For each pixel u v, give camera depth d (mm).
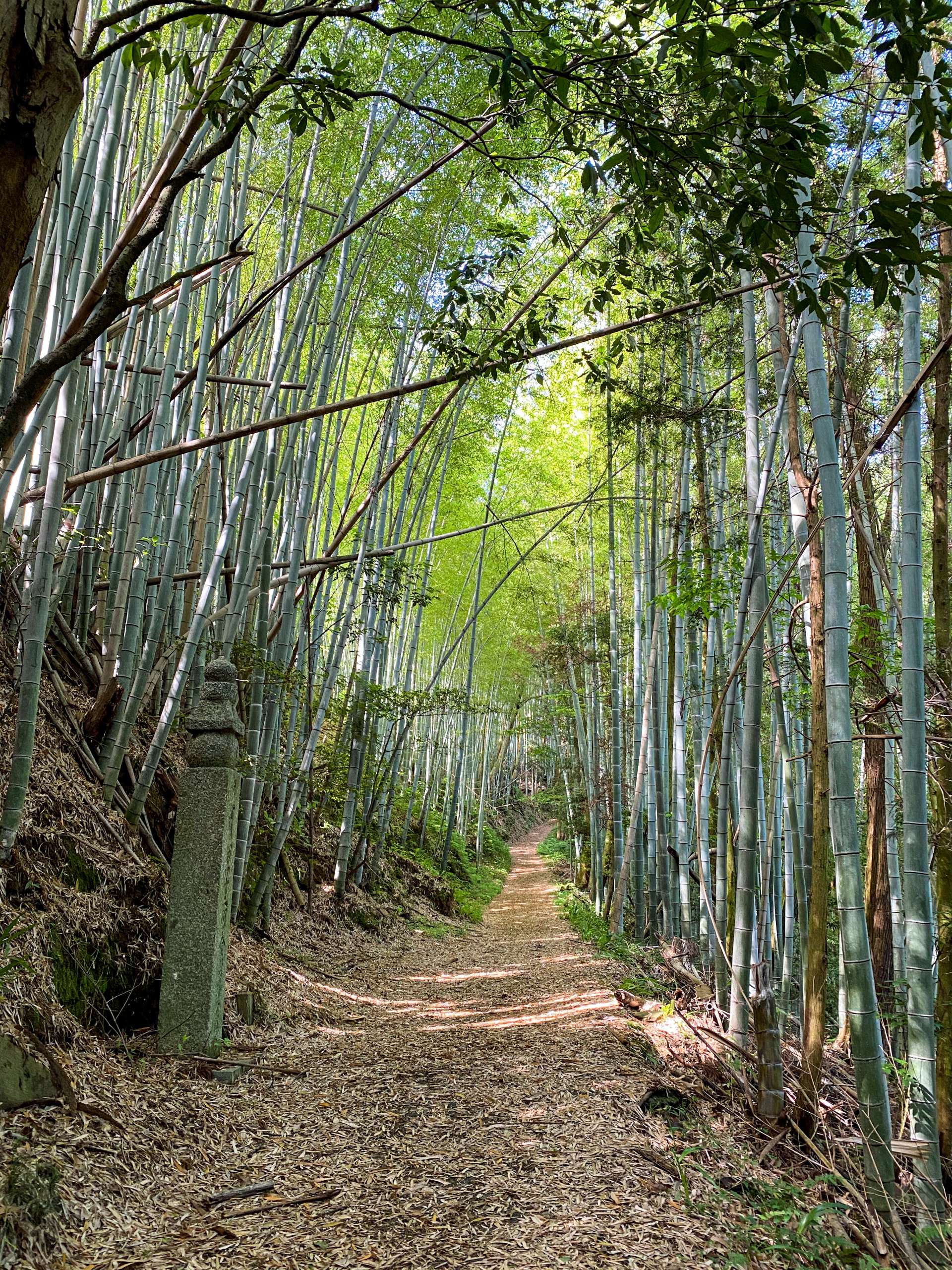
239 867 6617
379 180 8852
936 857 4820
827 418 3721
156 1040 4262
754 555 5203
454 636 19906
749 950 5055
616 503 13406
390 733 12828
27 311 3762
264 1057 4598
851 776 3582
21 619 5219
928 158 2100
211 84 2646
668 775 11148
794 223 2307
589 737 15414
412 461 12852
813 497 4359
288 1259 2535
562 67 2357
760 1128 4215
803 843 7129
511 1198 3016
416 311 9891
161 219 2066
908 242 2143
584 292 9875
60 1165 2680
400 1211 2896
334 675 9805
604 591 15422
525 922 14109
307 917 8969
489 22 3293
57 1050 3408
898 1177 3877
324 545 12305
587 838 18406
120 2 5637
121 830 5062
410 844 16781
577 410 13750
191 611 7520
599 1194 3070
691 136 2297
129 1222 2629
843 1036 6289
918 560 4188
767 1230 2967
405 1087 4270
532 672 23109
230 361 7773
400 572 10367
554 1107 4004
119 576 5906
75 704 5566
